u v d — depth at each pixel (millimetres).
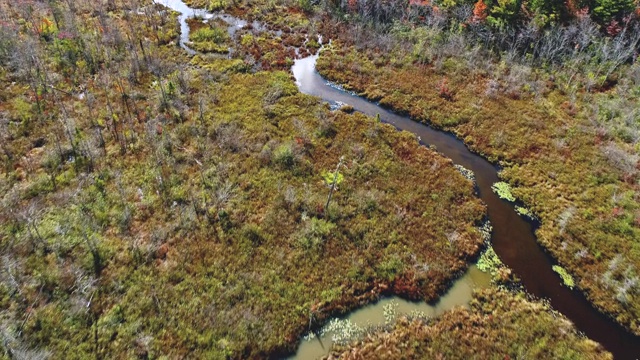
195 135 33656
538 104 39031
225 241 25953
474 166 34281
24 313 21156
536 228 29438
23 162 29625
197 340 21172
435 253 26766
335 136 35094
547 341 22500
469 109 39062
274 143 33375
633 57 42750
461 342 22281
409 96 40875
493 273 26359
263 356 21328
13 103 34594
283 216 27812
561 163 33312
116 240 25281
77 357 19953
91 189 28078
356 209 28797
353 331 22859
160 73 40625
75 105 35375
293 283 24234
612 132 35281
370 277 25141
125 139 32438
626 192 30156
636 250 26625
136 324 21391
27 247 24000
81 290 22375
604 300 24797
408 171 32438
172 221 26828
